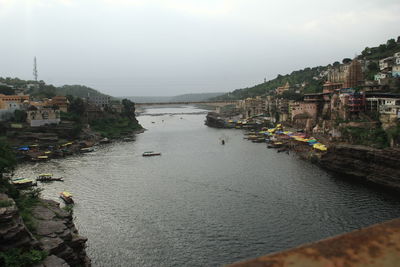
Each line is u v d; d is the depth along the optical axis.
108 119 187.50
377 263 2.93
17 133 131.88
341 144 91.62
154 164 98.44
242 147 128.75
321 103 154.62
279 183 74.19
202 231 49.75
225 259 41.88
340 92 128.38
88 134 151.75
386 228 3.75
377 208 57.47
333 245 3.40
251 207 59.28
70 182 78.62
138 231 50.12
